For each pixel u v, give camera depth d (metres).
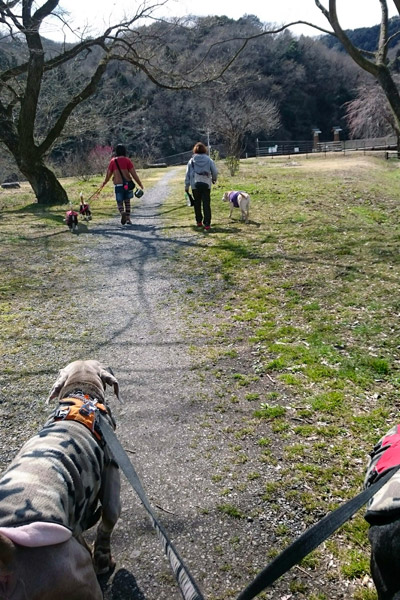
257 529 3.25
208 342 6.05
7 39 15.99
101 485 2.58
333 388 4.83
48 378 5.29
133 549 3.17
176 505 3.50
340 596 2.76
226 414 4.54
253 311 6.86
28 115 16.53
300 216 12.21
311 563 2.96
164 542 1.82
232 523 3.32
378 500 1.87
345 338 5.84
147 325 6.64
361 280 7.65
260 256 9.18
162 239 11.01
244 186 17.89
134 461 3.97
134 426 4.43
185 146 63.44
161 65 18.17
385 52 9.56
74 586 1.92
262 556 3.06
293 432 4.21
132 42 17.38
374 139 58.97
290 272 8.25
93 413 2.62
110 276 8.74
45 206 16.73
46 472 2.12
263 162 38.06
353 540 3.10
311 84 79.56
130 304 7.43
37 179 17.27
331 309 6.70
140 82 58.25
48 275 8.86
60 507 2.02
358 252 9.04
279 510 3.39
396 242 9.51
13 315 7.03
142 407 4.72
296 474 3.71
